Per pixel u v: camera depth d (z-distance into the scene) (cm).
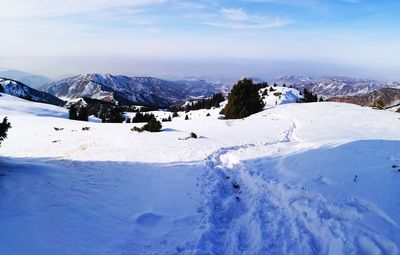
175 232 779
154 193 1034
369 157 1140
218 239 768
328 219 774
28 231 681
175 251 691
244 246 730
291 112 3484
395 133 2072
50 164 1327
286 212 862
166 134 2261
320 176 1034
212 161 1479
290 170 1150
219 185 1117
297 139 2038
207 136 2188
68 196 909
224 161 1491
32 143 1980
